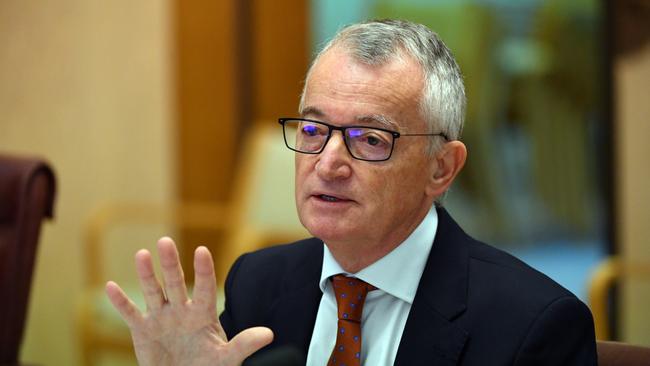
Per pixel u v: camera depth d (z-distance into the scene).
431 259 4.37
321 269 4.66
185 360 4.07
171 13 12.73
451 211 13.48
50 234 12.66
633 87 12.86
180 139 12.88
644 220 12.92
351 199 4.10
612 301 12.63
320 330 4.51
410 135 4.11
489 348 4.08
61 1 12.59
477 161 13.30
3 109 12.59
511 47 13.11
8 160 7.29
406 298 4.31
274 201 10.61
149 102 12.77
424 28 4.27
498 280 4.25
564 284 13.13
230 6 12.81
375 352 4.31
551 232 13.45
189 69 12.83
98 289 10.22
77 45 12.62
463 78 4.45
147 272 4.02
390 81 4.07
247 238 10.49
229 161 12.91
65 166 12.66
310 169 4.15
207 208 12.89
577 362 4.08
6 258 7.11
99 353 10.18
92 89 12.69
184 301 4.05
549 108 13.23
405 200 4.17
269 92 12.98
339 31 4.30
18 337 7.16
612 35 12.88
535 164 13.36
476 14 12.98
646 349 4.41
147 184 12.84
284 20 12.88
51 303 12.66
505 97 13.18
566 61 13.12
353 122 4.06
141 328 4.07
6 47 12.56
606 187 13.15
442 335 4.17
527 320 4.07
